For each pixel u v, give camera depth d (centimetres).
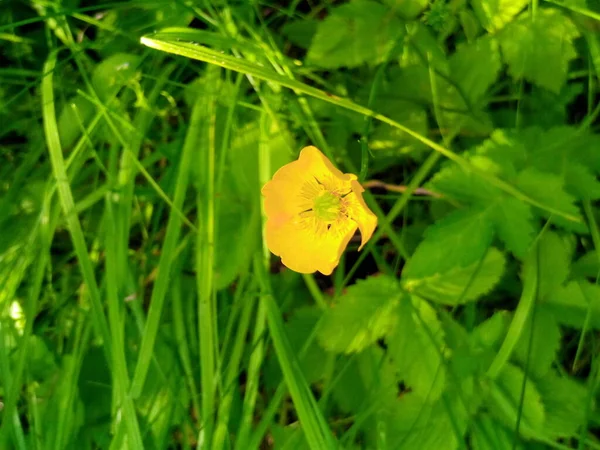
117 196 17
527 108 17
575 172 15
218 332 17
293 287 17
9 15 19
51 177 17
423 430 15
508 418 15
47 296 18
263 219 16
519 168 15
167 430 16
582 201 16
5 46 19
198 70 17
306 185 15
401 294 15
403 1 16
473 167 14
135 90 17
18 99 19
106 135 17
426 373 15
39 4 18
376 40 16
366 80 18
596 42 16
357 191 13
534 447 15
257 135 17
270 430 17
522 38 15
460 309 17
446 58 16
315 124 17
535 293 15
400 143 17
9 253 18
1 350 16
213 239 16
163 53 18
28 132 19
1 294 17
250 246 16
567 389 15
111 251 16
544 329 15
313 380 16
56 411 17
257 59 17
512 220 14
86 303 17
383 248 18
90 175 19
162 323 17
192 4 17
